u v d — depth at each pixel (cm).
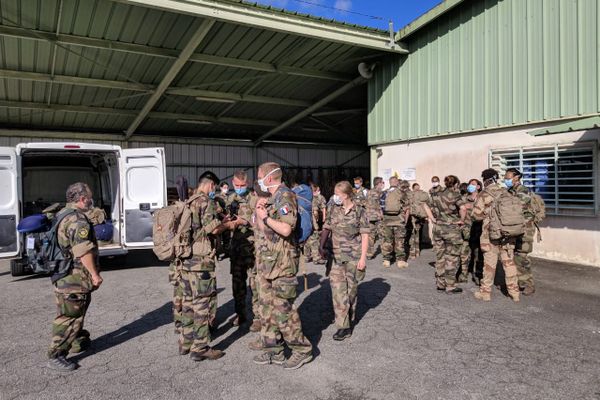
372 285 671
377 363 385
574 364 377
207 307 395
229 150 1978
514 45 866
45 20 854
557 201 816
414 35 1081
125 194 813
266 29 926
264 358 389
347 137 2042
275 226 353
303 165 2144
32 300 616
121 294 640
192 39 916
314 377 360
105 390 342
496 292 621
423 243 1104
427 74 1054
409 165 1127
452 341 434
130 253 1064
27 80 1139
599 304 554
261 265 373
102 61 1065
